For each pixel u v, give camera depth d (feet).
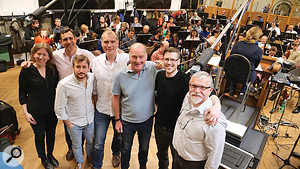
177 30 22.88
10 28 18.94
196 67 4.61
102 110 7.57
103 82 7.22
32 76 6.96
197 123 5.04
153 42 19.34
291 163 10.25
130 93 6.48
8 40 17.83
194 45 17.46
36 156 9.32
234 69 9.21
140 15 32.42
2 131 9.21
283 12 39.22
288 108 15.40
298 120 13.98
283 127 13.11
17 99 13.79
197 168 5.55
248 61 8.73
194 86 4.87
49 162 8.61
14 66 19.20
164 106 6.26
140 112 6.67
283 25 38.96
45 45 6.79
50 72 7.30
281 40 25.25
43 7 8.21
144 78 6.46
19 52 20.04
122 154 7.46
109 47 6.75
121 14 27.73
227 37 7.22
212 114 4.75
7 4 18.85
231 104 10.67
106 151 9.73
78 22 24.39
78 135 7.50
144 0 33.45
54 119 7.87
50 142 8.31
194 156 5.43
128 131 6.98
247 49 9.46
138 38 16.75
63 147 9.89
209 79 4.88
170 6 38.60
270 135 12.18
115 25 23.32
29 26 18.20
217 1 43.21
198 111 5.00
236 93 11.76
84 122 7.45
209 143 4.97
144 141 7.33
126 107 6.72
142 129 7.05
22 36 19.83
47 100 7.34
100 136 7.70
